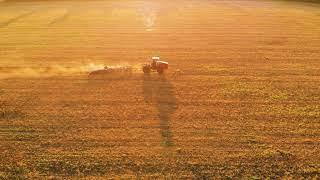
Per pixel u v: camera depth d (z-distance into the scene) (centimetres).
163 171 1922
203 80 3089
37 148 2117
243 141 2183
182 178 1872
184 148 2111
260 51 3912
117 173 1908
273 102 2694
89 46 4128
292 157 2039
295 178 1880
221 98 2753
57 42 4322
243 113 2522
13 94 2834
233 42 4262
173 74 3219
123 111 2550
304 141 2191
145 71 3231
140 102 2684
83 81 3080
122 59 3647
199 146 2131
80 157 2031
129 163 1983
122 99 2733
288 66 3450
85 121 2411
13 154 2066
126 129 2311
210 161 2000
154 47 4053
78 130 2300
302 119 2447
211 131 2288
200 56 3725
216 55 3759
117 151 2084
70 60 3634
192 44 4169
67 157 2034
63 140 2192
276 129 2319
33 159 2020
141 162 1991
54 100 2728
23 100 2730
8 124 2377
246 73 3259
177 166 1959
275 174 1908
